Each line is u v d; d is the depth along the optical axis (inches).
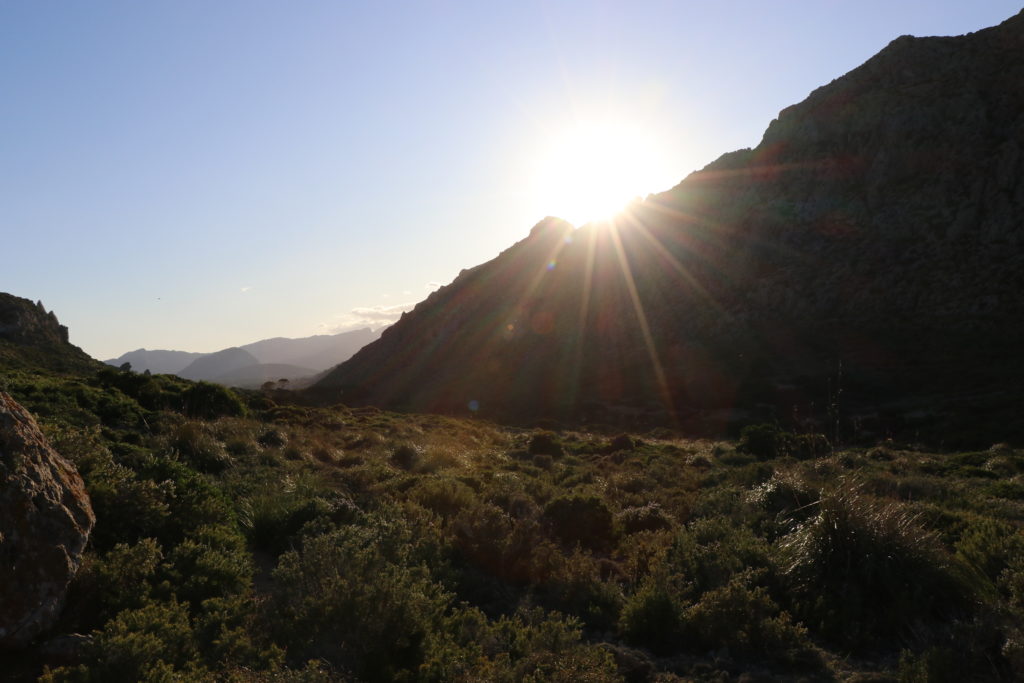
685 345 3240.7
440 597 240.1
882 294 2839.6
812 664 225.1
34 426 229.5
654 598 252.4
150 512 278.1
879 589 264.2
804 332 2829.7
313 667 173.5
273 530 337.1
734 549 305.0
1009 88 3373.5
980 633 217.3
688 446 1187.3
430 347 4741.6
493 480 527.2
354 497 417.1
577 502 391.5
